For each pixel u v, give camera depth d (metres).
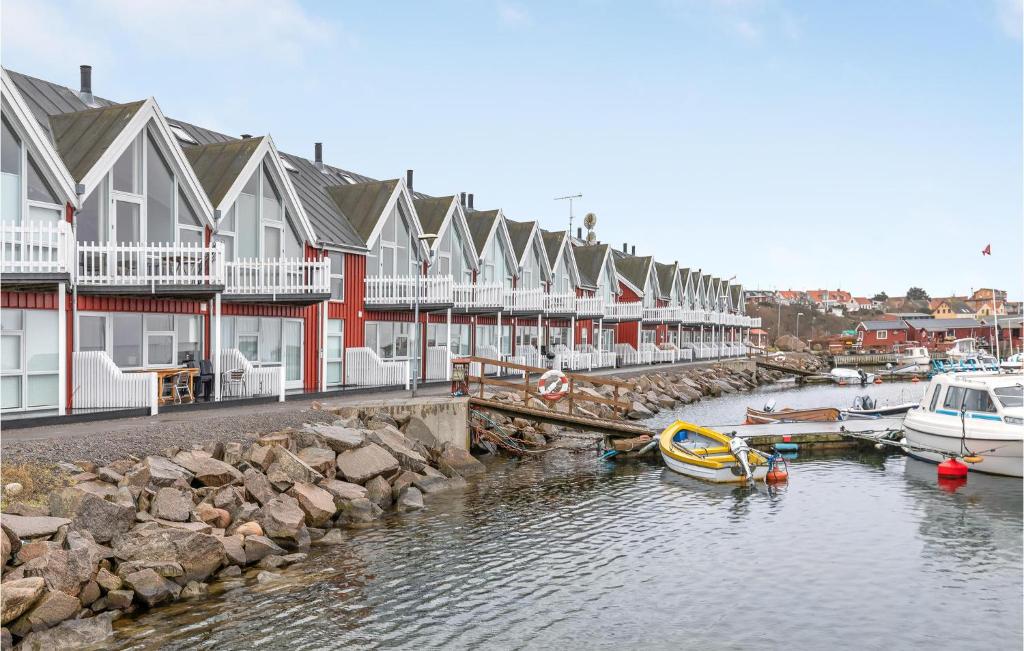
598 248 58.03
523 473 22.92
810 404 46.91
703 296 82.00
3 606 9.52
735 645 10.99
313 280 24.48
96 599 10.98
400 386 29.23
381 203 31.59
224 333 23.95
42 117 21.73
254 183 25.22
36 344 18.39
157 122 21.19
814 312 180.25
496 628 11.27
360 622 11.25
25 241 18.22
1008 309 182.75
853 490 21.28
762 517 18.08
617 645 10.88
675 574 13.88
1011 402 23.75
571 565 14.18
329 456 17.78
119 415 18.28
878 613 12.27
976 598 12.95
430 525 16.56
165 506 13.15
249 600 11.84
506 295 39.31
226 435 16.98
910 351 97.25
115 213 20.48
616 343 59.66
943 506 19.33
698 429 24.86
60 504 11.88
